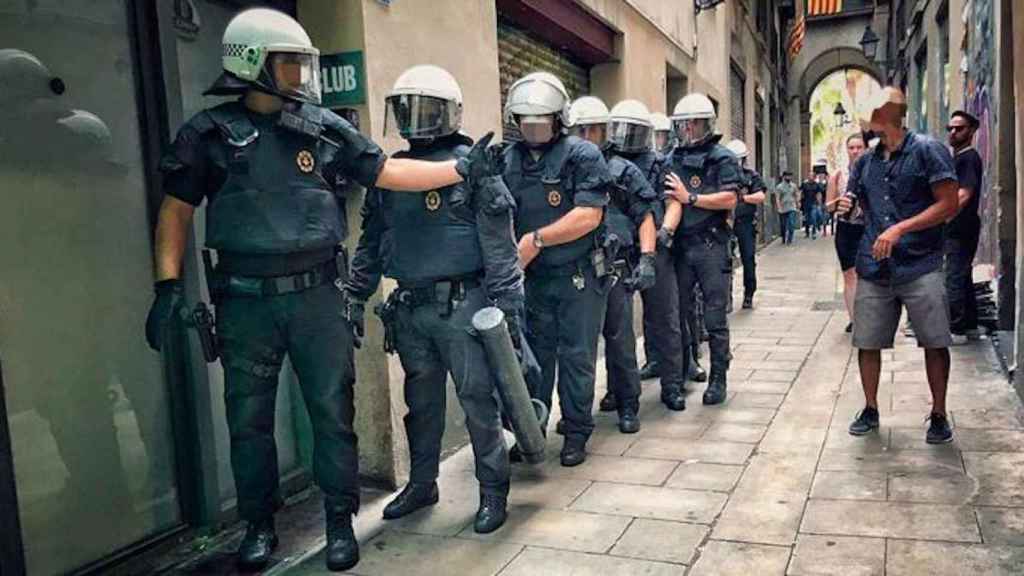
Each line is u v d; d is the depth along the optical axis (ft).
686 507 11.89
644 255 15.17
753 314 29.40
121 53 10.56
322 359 10.37
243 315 10.03
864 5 97.35
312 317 10.19
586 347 13.89
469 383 11.42
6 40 9.18
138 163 10.81
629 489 12.74
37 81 9.52
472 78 16.14
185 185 9.57
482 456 11.54
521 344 11.90
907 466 12.92
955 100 32.14
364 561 10.74
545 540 11.05
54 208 9.72
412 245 11.44
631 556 10.41
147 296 10.93
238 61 9.36
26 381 9.39
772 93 74.74
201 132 9.57
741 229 30.22
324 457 10.59
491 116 16.94
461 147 11.62
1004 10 20.88
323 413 10.52
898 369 19.51
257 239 9.68
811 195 72.74
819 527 10.90
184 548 11.35
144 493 10.89
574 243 13.65
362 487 13.46
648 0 29.43
